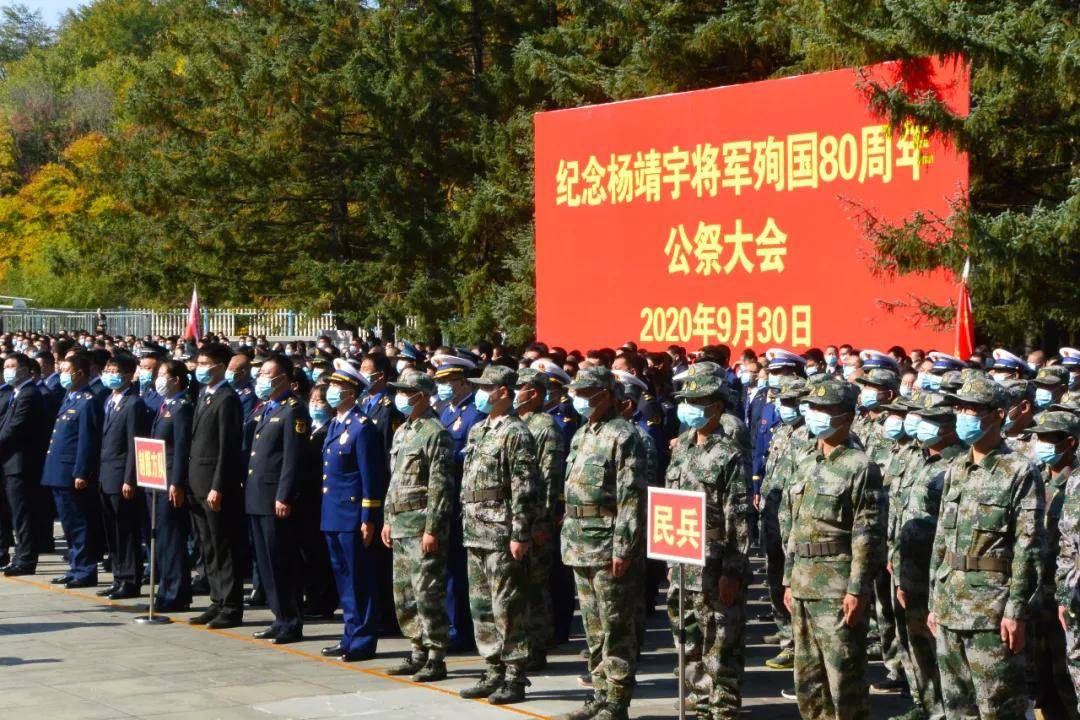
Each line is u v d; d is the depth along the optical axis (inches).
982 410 271.0
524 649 351.6
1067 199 712.4
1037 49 710.5
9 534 598.9
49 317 1673.2
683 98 801.6
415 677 374.6
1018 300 721.6
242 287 1370.6
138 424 498.0
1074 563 284.7
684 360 639.8
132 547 508.1
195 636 439.8
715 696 315.9
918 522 324.5
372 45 1306.6
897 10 690.2
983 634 268.2
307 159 1327.5
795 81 747.4
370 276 1301.7
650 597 487.5
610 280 844.6
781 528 300.7
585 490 328.8
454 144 1317.7
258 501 429.4
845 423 289.3
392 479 382.9
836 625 282.7
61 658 402.3
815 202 741.3
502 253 1327.5
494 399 358.0
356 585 402.3
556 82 1186.6
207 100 1387.8
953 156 685.9
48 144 2913.4
